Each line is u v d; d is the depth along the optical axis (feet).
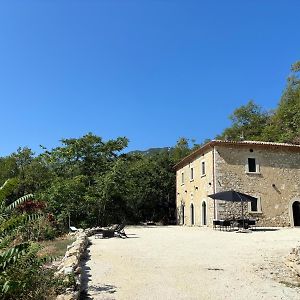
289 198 106.32
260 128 191.31
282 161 107.76
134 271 32.17
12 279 19.08
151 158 153.07
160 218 143.74
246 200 84.33
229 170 102.94
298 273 31.68
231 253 43.42
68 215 89.66
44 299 20.39
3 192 21.68
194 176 118.73
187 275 30.76
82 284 27.20
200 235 69.87
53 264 33.42
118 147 127.03
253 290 26.14
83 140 122.62
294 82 185.37
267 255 41.68
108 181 104.83
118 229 65.87
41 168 127.03
